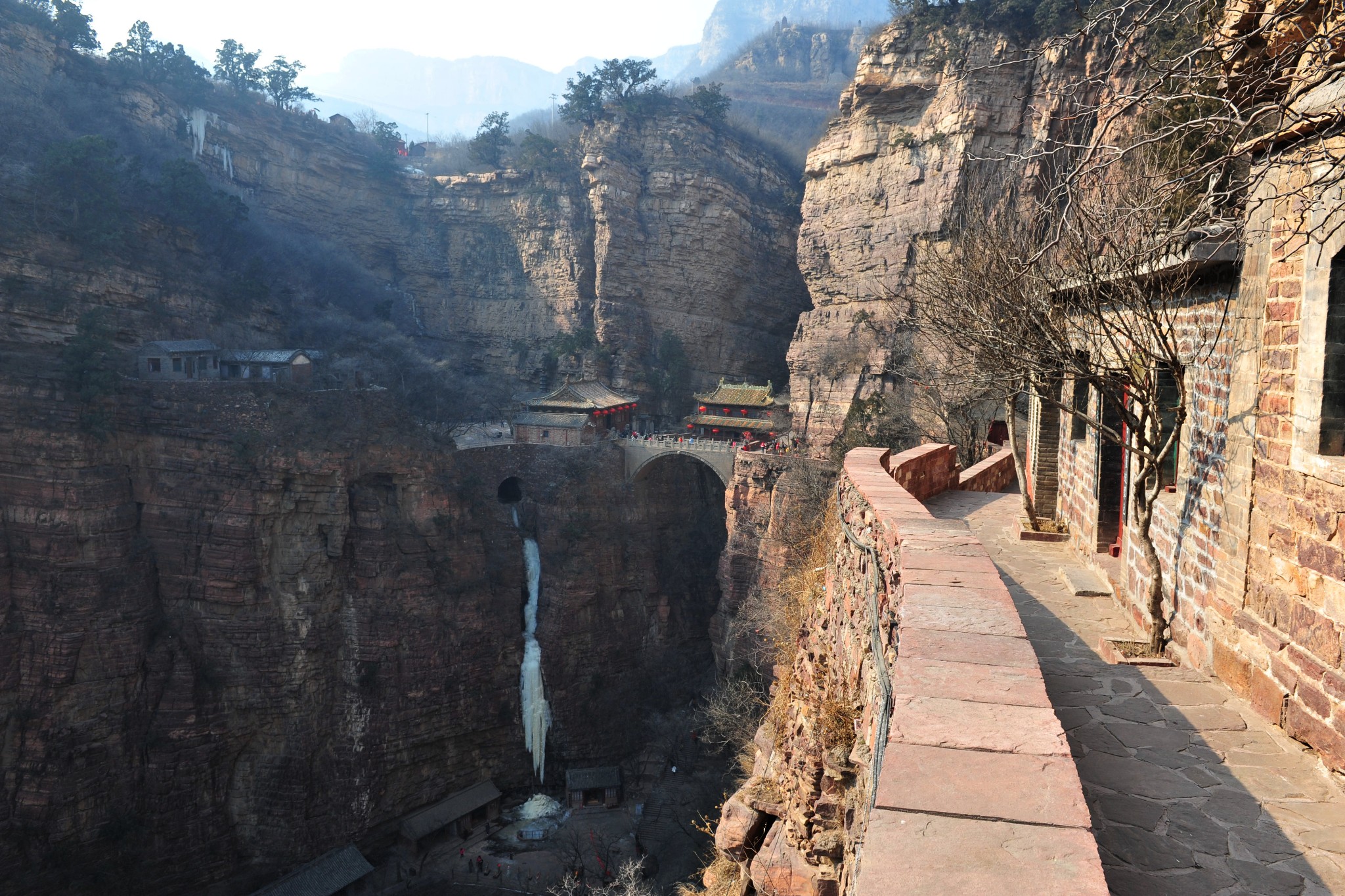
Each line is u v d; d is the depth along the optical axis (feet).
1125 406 34.19
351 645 187.11
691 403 284.82
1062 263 44.29
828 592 41.83
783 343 299.79
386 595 188.34
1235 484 26.55
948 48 189.37
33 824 159.43
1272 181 24.77
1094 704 25.32
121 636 170.91
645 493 231.71
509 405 284.41
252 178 308.19
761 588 175.32
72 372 168.86
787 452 199.72
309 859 177.37
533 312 306.35
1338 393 21.52
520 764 203.92
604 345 283.38
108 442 174.50
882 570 28.60
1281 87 21.30
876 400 179.01
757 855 35.17
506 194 310.24
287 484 180.86
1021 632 18.10
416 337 317.83
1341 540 20.35
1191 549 30.35
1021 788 12.00
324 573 184.14
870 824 11.27
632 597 225.35
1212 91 23.02
